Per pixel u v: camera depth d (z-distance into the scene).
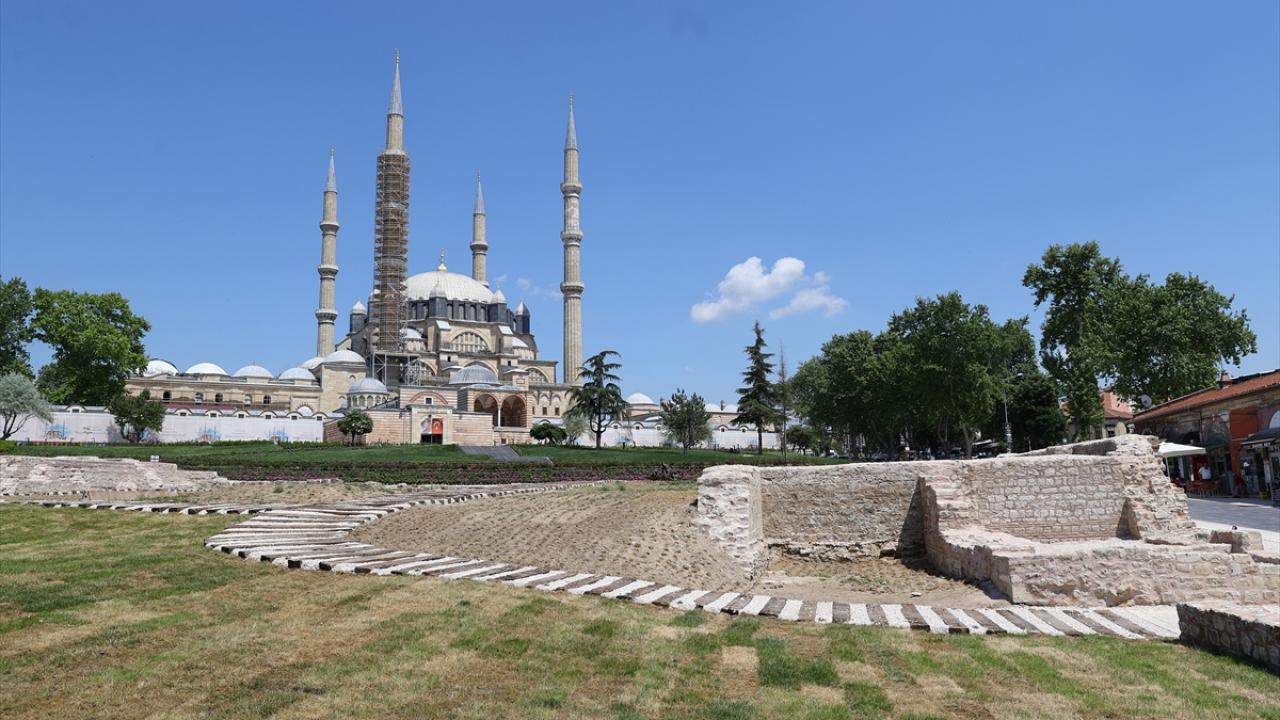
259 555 16.95
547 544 20.81
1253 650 11.59
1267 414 43.81
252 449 69.44
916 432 94.94
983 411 69.88
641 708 9.03
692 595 15.62
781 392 84.88
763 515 28.50
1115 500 25.38
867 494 27.81
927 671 10.95
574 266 140.50
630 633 12.23
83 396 87.75
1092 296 69.31
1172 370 61.19
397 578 15.34
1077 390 62.94
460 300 144.50
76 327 85.00
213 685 9.04
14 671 9.16
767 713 9.05
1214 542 21.30
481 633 11.73
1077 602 17.73
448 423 91.31
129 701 8.45
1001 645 12.56
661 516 25.88
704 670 10.62
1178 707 9.62
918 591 21.05
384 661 10.22
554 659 10.73
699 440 98.25
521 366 140.50
